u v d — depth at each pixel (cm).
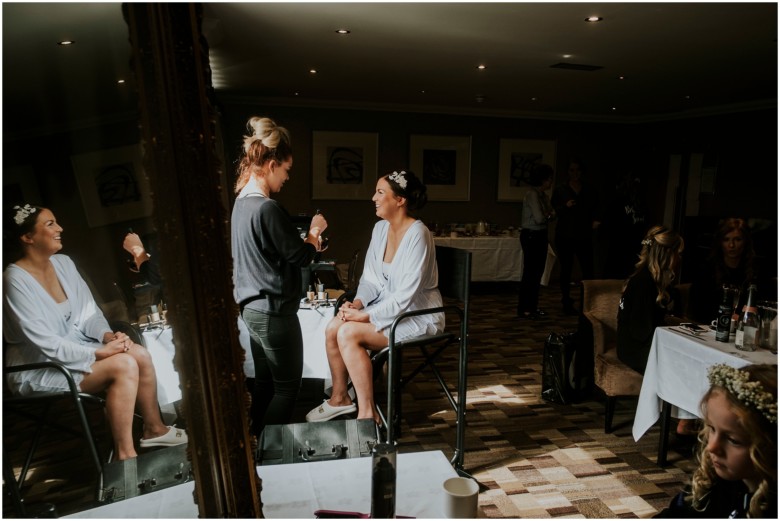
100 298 342
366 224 841
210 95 123
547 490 262
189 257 116
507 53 460
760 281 369
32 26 286
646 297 306
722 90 638
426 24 370
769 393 110
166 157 114
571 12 338
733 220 337
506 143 870
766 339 258
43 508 191
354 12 343
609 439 318
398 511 130
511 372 431
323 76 583
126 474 160
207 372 119
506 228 888
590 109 827
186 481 160
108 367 227
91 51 327
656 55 462
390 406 246
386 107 812
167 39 112
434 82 613
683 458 295
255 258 231
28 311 212
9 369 203
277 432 192
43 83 318
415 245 264
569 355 367
